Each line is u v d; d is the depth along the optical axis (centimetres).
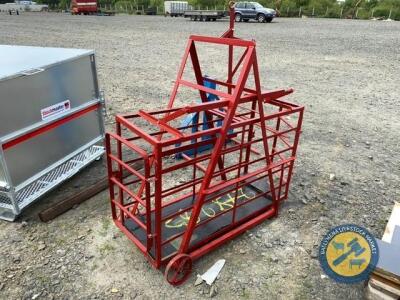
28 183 353
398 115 687
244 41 271
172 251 293
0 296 267
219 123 460
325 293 278
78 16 3781
